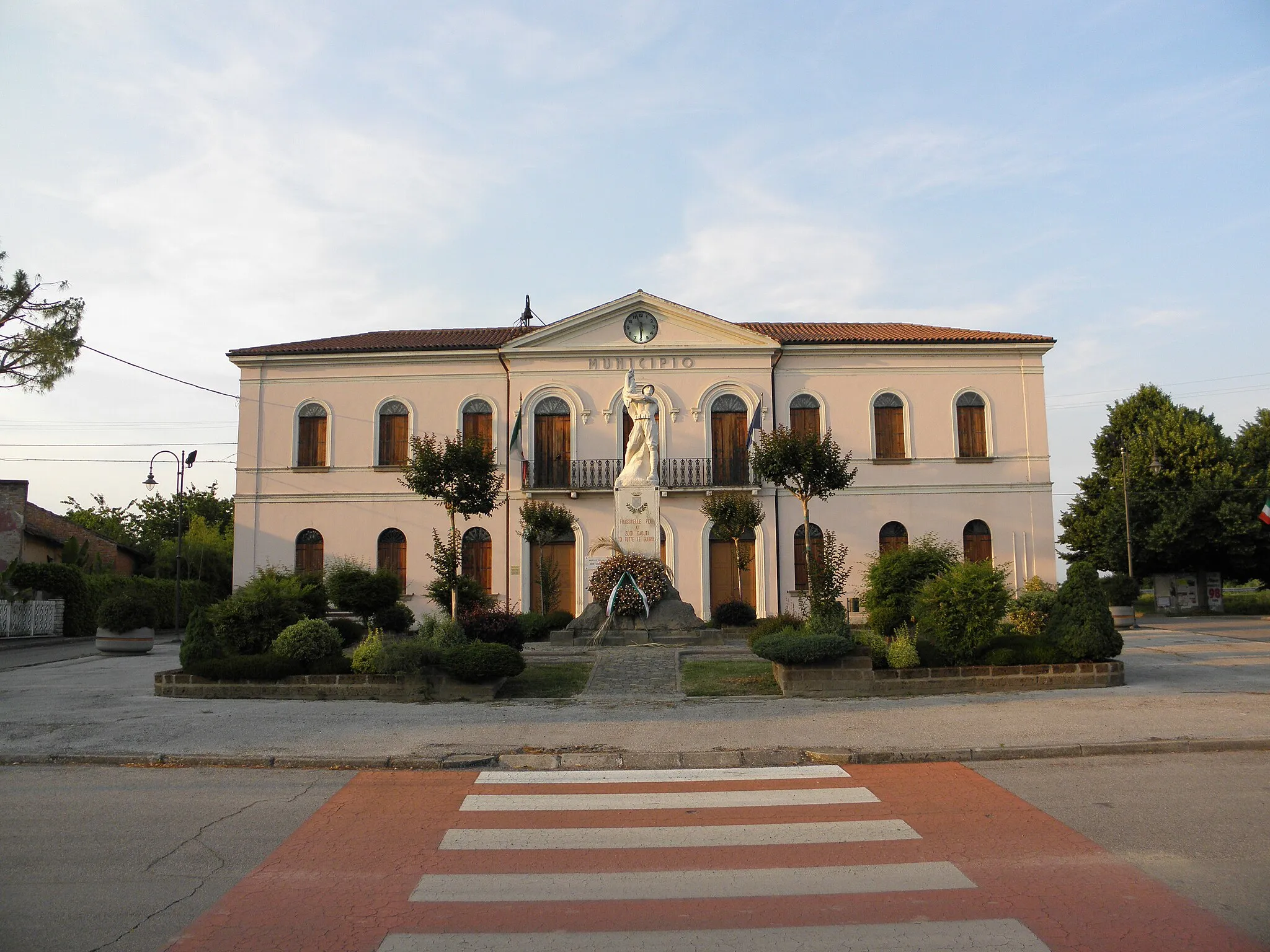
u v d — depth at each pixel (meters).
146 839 7.28
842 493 32.56
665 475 32.41
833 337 33.97
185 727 11.47
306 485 32.72
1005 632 15.95
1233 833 7.25
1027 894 5.95
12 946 5.23
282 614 15.12
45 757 10.06
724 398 33.06
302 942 5.28
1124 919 5.53
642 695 13.84
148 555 44.66
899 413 33.22
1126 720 11.59
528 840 7.23
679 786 9.02
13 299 26.55
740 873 6.42
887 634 16.69
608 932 5.39
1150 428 43.03
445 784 9.13
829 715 12.16
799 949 5.13
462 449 19.19
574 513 32.12
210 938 5.35
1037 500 32.81
